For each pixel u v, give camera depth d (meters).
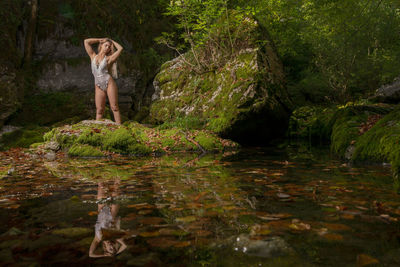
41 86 8.56
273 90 6.24
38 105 8.33
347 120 4.21
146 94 10.27
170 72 8.30
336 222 1.21
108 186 2.07
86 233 1.14
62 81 8.80
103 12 9.57
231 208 1.44
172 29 11.27
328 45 11.87
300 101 12.61
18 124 7.97
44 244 1.04
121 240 1.07
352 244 0.99
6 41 7.80
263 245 0.97
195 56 7.53
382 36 11.96
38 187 2.07
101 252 0.97
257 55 6.39
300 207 1.43
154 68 10.43
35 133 6.84
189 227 1.19
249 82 6.05
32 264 0.89
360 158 2.93
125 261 0.90
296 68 14.44
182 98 7.47
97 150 4.63
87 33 9.27
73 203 1.61
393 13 12.02
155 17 11.02
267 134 6.59
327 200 1.55
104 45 6.05
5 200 1.69
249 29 6.88
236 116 5.88
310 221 1.23
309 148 5.02
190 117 6.70
